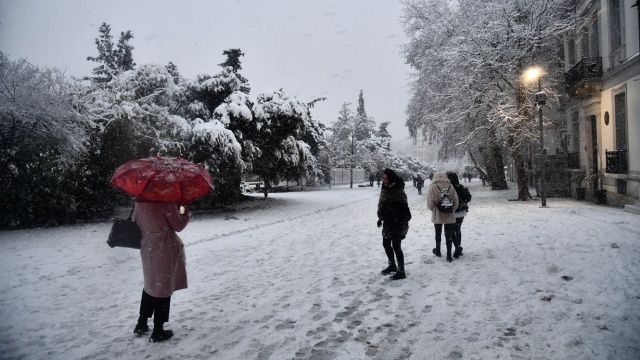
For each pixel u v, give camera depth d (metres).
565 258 6.34
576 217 11.20
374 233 10.47
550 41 17.94
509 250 7.23
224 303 5.03
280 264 7.18
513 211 13.55
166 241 3.92
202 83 17.95
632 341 3.39
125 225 3.90
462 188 6.92
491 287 5.10
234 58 20.80
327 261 7.27
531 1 17.17
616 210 12.54
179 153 15.10
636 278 5.05
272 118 18.80
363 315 4.39
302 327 4.13
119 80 15.60
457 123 20.02
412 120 26.69
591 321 3.84
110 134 14.27
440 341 3.63
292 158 20.48
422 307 4.54
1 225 12.67
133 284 6.02
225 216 15.34
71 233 11.41
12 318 4.61
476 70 17.17
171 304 5.04
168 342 3.88
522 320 3.98
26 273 6.73
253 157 18.08
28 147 12.45
